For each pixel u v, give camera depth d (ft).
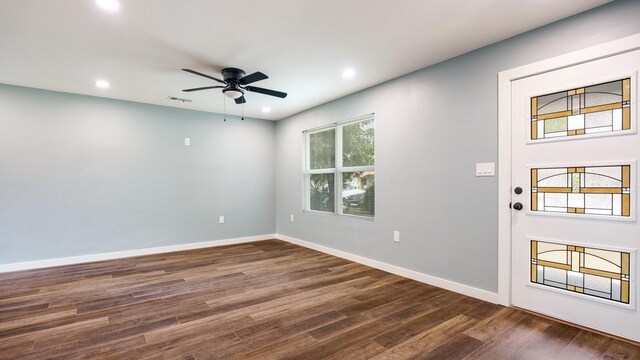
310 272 12.44
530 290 8.39
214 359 6.34
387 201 12.40
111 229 14.87
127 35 8.50
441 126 10.41
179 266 13.42
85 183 14.26
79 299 9.61
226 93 11.15
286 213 19.15
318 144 16.75
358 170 14.11
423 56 9.98
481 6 7.16
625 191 6.87
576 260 7.59
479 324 7.79
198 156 17.25
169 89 13.33
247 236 18.99
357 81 12.39
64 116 13.80
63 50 9.41
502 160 8.82
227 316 8.37
